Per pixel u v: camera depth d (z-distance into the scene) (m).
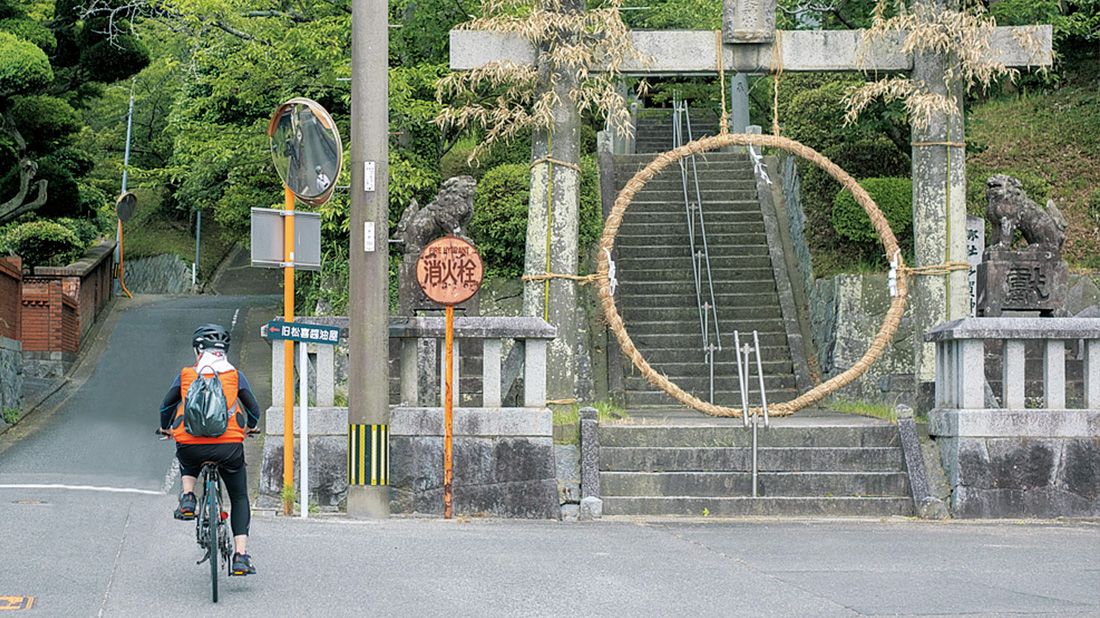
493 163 18.84
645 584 7.05
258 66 16.67
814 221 17.33
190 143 19.64
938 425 11.23
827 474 11.00
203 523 6.46
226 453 6.42
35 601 6.19
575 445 11.25
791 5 19.78
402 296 12.03
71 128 20.12
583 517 10.41
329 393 10.78
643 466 11.19
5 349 16.23
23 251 25.69
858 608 6.42
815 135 17.58
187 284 38.56
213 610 6.09
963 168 12.41
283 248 9.81
